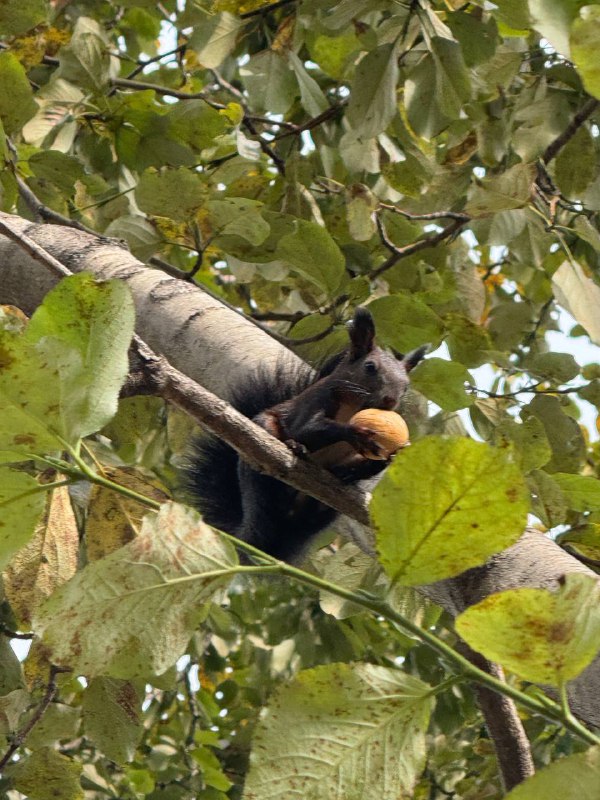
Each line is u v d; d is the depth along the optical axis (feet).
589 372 23.49
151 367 13.47
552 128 21.34
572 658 8.77
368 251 25.40
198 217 19.95
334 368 21.76
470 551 9.29
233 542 9.48
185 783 25.76
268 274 22.91
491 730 16.15
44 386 9.30
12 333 9.18
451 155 24.27
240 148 22.31
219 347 19.43
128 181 25.29
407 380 20.77
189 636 9.32
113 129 24.67
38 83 28.27
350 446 19.24
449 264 26.55
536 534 15.15
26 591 14.79
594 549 15.92
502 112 22.82
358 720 9.12
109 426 22.27
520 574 14.37
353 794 8.95
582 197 21.42
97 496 15.05
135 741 17.17
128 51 35.17
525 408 20.95
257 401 19.27
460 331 22.07
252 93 23.06
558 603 8.63
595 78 9.64
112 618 9.20
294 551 20.51
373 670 9.23
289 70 23.21
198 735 27.17
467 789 22.90
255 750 8.98
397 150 23.18
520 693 8.91
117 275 20.22
